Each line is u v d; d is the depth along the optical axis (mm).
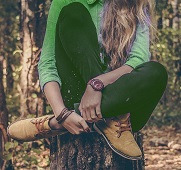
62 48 3828
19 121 4012
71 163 4035
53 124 3857
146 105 3723
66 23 3703
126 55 3803
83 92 3814
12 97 11070
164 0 14969
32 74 9164
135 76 3613
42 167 8469
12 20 13102
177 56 14758
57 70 3881
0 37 12984
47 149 8766
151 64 3654
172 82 15172
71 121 3725
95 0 3805
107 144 3998
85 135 4008
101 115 3645
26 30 9195
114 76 3697
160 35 14117
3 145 7430
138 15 3781
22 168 8305
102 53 3814
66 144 4055
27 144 8539
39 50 9188
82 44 3684
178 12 15477
